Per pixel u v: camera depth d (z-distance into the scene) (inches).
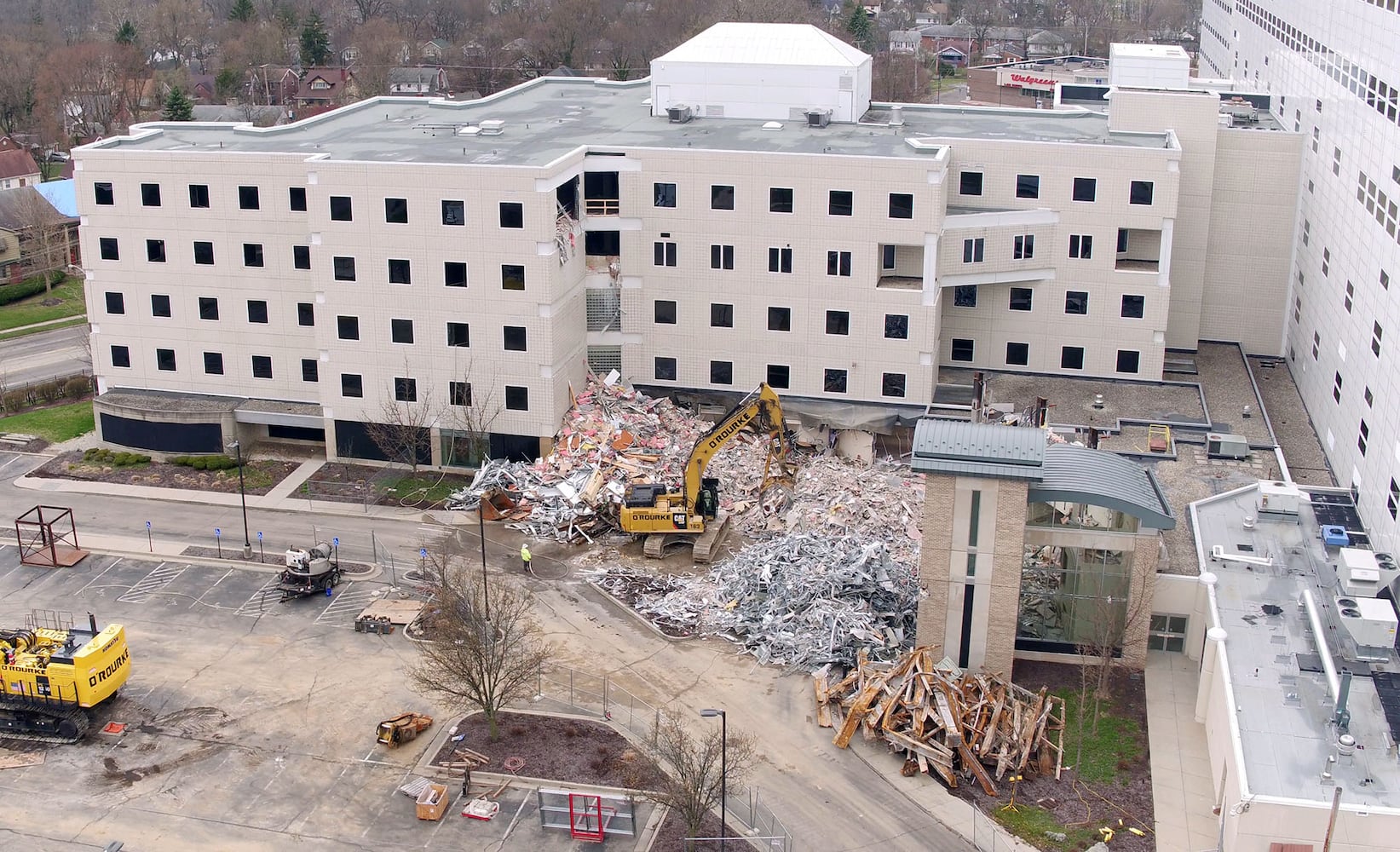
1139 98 3705.7
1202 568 2541.8
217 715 2413.9
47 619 2731.3
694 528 2955.2
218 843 2085.4
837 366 3440.0
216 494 3331.7
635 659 2588.6
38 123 7224.4
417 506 3248.0
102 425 3592.5
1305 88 3809.1
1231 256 3912.4
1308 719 2086.6
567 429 3378.4
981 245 3454.7
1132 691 2475.4
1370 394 2859.3
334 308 3353.8
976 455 2365.9
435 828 2122.3
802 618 2645.2
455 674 2306.8
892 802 2178.9
